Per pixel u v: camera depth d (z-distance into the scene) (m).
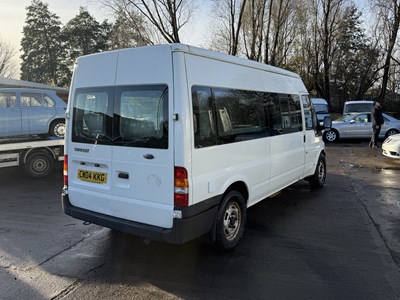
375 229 4.79
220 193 3.84
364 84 30.66
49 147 8.82
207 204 3.63
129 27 21.20
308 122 6.52
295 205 5.97
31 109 9.53
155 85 3.45
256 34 23.36
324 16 29.06
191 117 3.39
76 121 4.13
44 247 4.20
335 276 3.46
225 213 4.00
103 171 3.90
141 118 3.54
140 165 3.56
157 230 3.46
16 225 5.02
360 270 3.57
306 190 7.04
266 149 4.89
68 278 3.44
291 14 25.67
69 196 4.27
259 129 4.71
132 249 4.13
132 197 3.66
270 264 3.73
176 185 3.35
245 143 4.33
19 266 3.70
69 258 3.89
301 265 3.70
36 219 5.31
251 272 3.55
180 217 3.35
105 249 4.14
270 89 5.11
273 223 5.05
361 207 5.83
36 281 3.37
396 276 3.45
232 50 23.47
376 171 9.07
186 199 3.34
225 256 3.93
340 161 10.72
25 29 48.88
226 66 4.05
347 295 3.11
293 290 3.19
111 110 3.79
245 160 4.35
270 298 3.06
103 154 3.86
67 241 4.39
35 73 48.94
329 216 5.36
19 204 6.22
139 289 3.23
